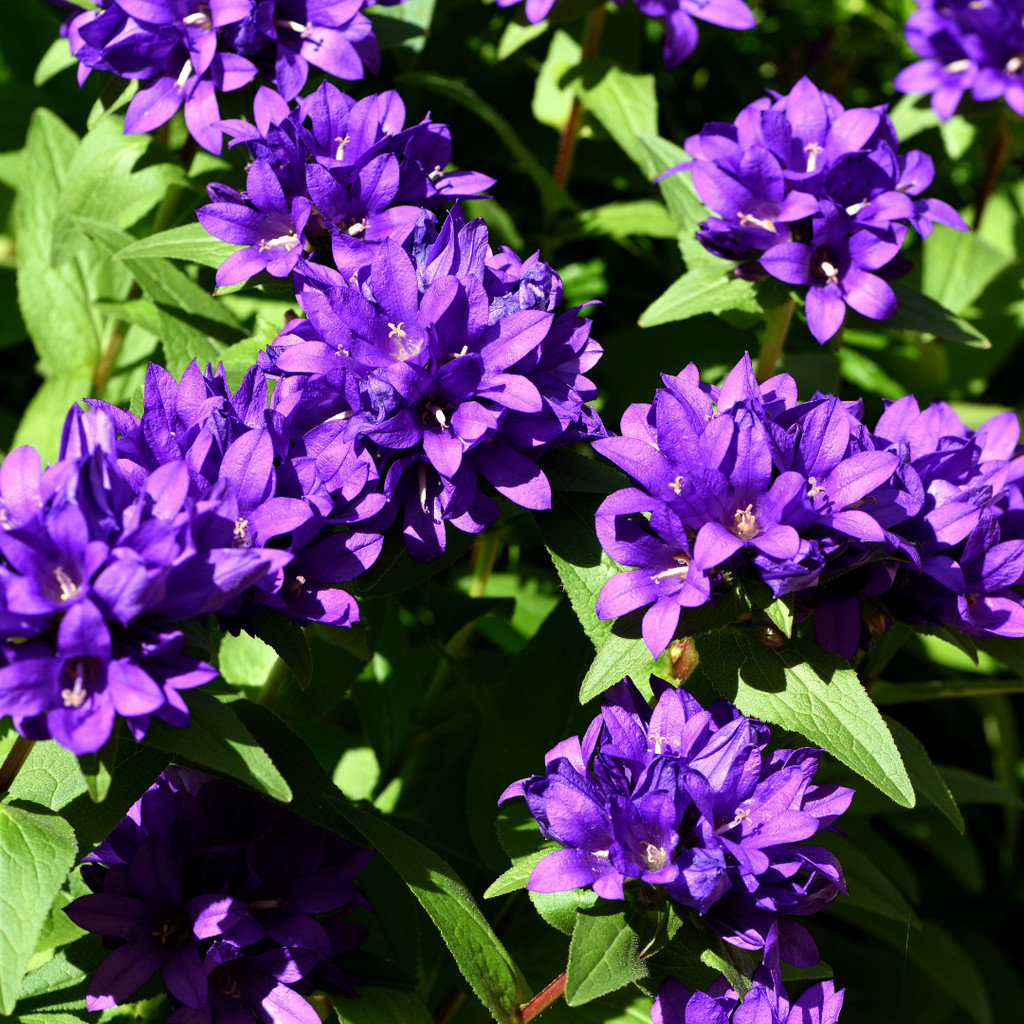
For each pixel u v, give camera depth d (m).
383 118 1.06
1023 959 1.30
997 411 1.26
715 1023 0.99
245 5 1.06
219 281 1.04
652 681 1.02
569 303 1.25
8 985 0.96
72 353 1.18
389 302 1.01
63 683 0.96
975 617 1.02
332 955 1.02
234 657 1.10
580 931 0.99
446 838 1.12
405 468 1.02
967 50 1.18
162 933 1.00
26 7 1.37
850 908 1.17
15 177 1.39
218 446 1.00
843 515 0.99
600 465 1.03
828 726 1.00
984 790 1.14
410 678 1.17
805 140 1.07
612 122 1.18
